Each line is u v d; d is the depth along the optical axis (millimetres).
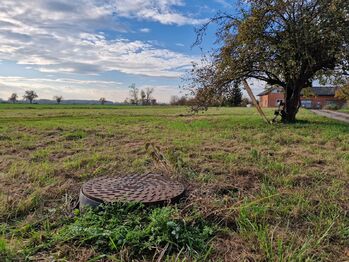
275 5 13547
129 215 2959
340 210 3314
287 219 3131
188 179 4512
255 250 2531
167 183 3885
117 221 2854
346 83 18141
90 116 21750
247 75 15336
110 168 5250
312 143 8445
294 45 13852
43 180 4508
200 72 15148
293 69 14633
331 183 4398
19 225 2996
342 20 13320
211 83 14906
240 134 10203
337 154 6645
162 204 3205
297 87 15422
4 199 3535
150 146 7402
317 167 5410
